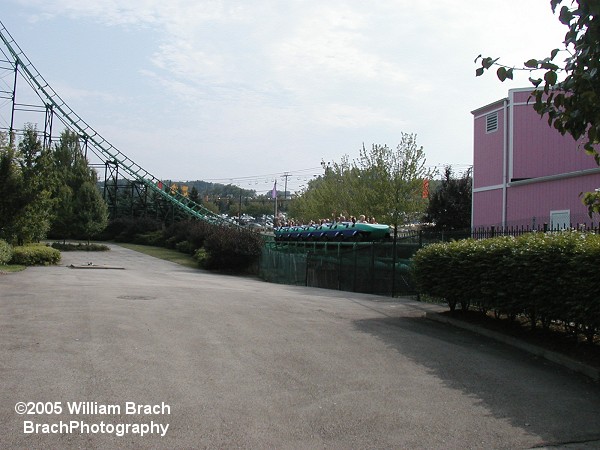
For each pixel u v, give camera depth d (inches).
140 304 518.0
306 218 2546.8
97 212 2110.0
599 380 297.0
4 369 274.4
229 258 1439.5
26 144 1169.4
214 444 196.5
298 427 216.8
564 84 230.8
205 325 415.2
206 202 4451.3
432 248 507.5
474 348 373.1
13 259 1212.5
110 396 241.1
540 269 361.4
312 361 318.3
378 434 213.8
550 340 367.9
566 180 851.4
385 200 1688.0
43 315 435.2
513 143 1017.5
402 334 415.8
